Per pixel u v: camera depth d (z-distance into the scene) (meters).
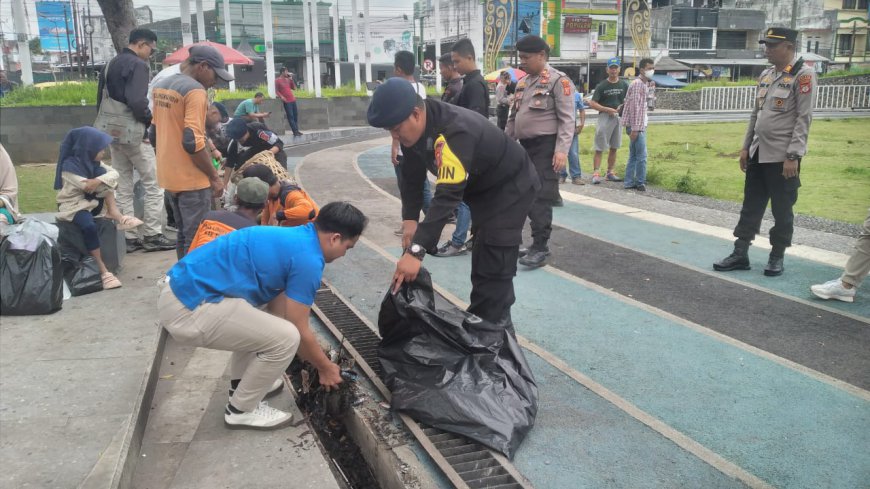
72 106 13.53
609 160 11.08
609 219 8.14
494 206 3.63
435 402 3.26
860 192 10.38
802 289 5.48
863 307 5.05
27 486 2.62
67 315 4.52
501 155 3.50
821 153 15.58
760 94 5.61
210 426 3.40
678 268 6.11
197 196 4.97
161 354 4.20
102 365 3.73
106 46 42.50
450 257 6.59
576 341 4.46
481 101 6.09
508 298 3.80
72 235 4.96
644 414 3.49
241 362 3.44
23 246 4.44
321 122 21.05
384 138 19.89
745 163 5.88
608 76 10.67
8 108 13.20
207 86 4.96
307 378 3.75
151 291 5.05
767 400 3.64
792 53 5.41
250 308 3.09
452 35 51.16
